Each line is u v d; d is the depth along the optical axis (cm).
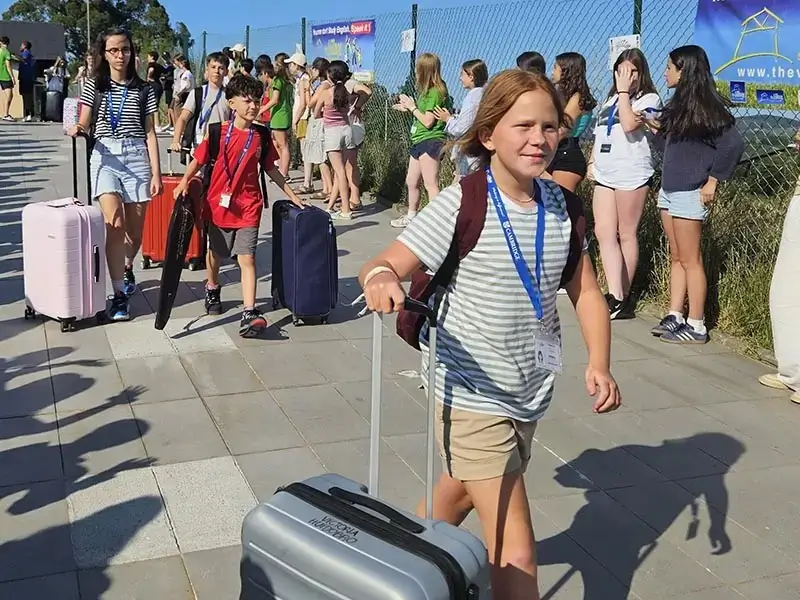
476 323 238
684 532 373
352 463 420
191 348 572
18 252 820
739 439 466
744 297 634
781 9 647
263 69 1309
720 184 689
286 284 626
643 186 646
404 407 489
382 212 1123
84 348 563
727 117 575
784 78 652
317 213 611
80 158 1534
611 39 774
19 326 600
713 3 699
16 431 439
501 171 238
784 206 646
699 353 603
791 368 514
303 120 1280
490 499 241
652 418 490
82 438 435
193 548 343
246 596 219
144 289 705
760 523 382
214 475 402
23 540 344
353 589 195
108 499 377
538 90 231
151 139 636
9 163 1448
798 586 338
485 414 239
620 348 611
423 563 196
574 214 248
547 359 243
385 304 217
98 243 591
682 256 610
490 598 220
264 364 549
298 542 205
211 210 594
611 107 645
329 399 497
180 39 2569
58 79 2444
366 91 1101
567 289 260
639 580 337
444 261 238
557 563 346
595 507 391
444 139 931
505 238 234
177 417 464
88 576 323
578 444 453
